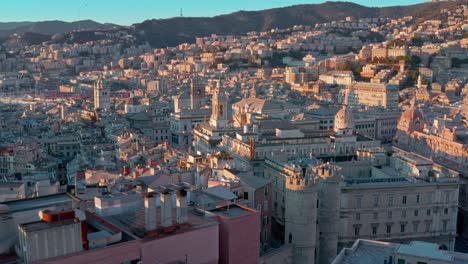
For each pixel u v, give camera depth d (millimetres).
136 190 118938
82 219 81312
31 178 192250
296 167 173750
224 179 161375
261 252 146625
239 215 98375
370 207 176500
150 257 80938
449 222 184375
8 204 92438
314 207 148250
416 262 93000
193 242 85750
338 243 175375
